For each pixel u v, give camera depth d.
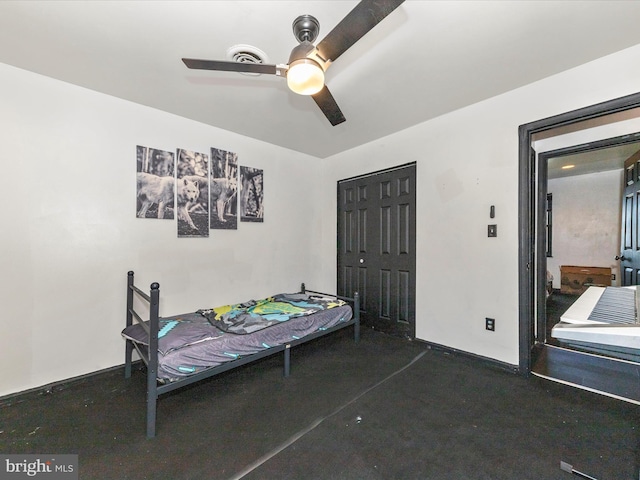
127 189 2.43
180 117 2.73
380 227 3.42
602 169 4.87
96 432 1.64
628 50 1.81
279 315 2.50
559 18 1.54
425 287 2.95
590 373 2.32
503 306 2.40
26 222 2.01
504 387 2.12
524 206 2.27
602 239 5.12
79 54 1.83
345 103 2.51
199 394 2.05
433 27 1.59
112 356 2.37
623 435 1.58
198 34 1.65
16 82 1.96
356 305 3.09
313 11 1.47
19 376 1.98
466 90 2.31
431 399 1.97
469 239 2.60
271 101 2.45
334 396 2.02
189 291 2.80
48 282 2.09
